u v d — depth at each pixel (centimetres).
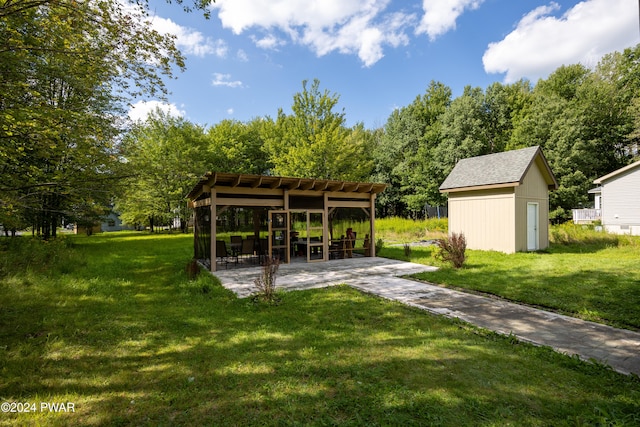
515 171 1248
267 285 612
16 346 402
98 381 316
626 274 778
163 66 632
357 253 1357
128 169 894
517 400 274
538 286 680
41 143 611
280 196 1102
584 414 251
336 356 366
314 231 1364
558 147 2588
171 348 396
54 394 292
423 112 3675
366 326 467
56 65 694
